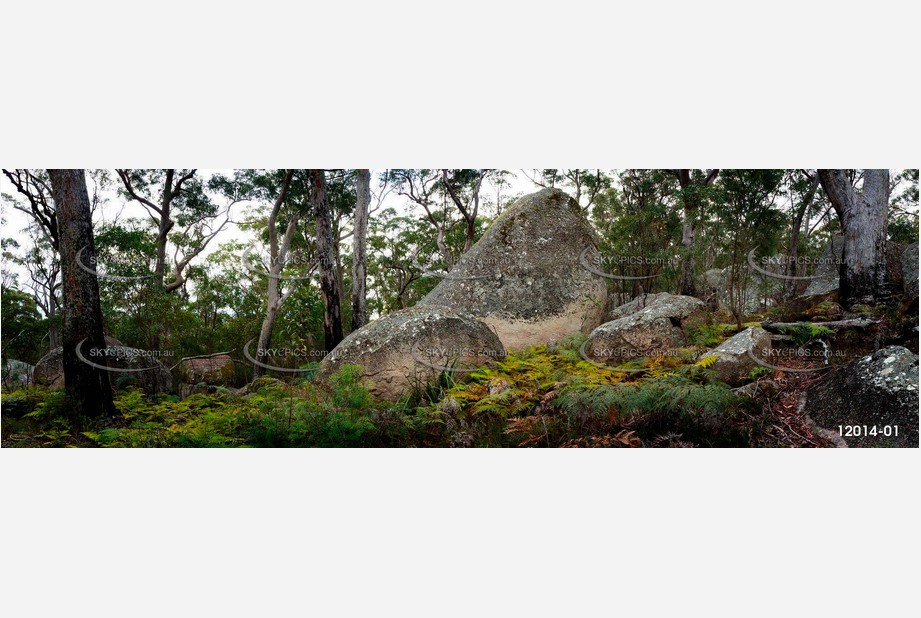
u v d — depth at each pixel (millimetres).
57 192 9047
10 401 9758
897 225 18406
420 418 7766
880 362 7086
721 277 16109
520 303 12836
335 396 8062
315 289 17891
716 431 7016
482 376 9148
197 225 20453
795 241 16578
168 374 13008
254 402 8633
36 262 18312
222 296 19438
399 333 9695
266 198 19609
